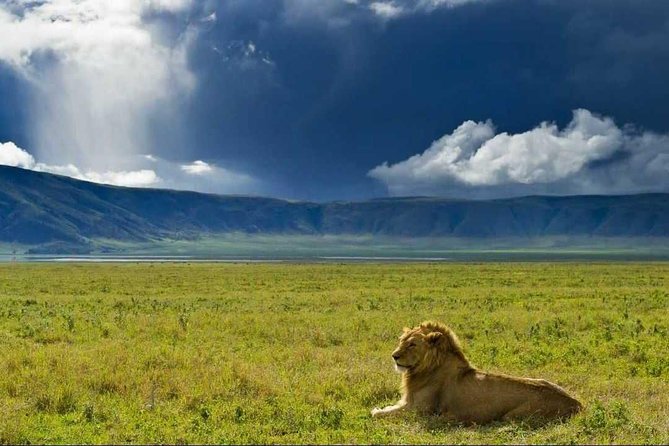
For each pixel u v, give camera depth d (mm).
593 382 16031
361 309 33875
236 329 25594
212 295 44312
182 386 14805
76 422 12383
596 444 10680
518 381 12500
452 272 86938
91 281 63438
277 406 13375
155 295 44969
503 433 11391
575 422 11820
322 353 20062
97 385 15047
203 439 11164
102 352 19016
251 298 41438
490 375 12727
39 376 15555
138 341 22641
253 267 116188
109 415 12805
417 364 13172
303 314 30812
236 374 15781
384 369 17203
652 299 39000
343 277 72312
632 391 15102
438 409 12953
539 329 25609
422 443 10898
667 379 16734
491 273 82375
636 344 21172
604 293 44969
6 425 11750
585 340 23094
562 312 31750
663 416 12781
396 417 12883
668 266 119938
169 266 122625
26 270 97562
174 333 24609
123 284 58219
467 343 22734
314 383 15719
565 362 18797
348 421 12414
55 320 28547
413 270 95438
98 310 33531
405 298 40406
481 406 12508
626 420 12039
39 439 11211
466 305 35500
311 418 12461
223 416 12758
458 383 12867
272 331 24812
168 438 11195
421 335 13250
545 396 12297
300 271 93750
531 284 57031
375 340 23188
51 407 13438
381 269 100875
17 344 21656
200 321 27578
